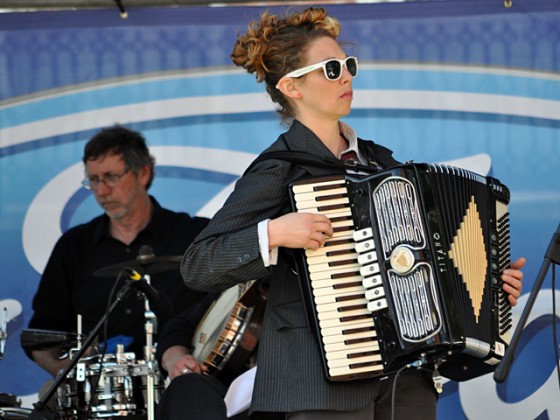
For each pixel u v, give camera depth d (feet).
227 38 55.16
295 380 32.24
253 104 55.42
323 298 31.81
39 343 48.26
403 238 31.86
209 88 55.36
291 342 32.73
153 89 55.26
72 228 55.93
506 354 31.63
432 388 34.09
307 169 33.47
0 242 55.16
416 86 54.65
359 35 54.70
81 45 55.06
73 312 55.88
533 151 54.19
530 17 54.34
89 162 54.75
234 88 55.36
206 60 55.21
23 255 55.36
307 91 34.40
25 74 54.90
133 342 54.60
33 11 54.80
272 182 33.27
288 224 31.68
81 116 55.26
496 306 33.42
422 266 31.73
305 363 32.30
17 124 55.01
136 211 55.62
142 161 55.16
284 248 32.71
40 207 55.47
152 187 56.39
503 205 34.91
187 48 55.21
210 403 40.27
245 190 33.37
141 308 54.95
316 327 31.78
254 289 43.37
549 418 52.85
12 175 55.21
